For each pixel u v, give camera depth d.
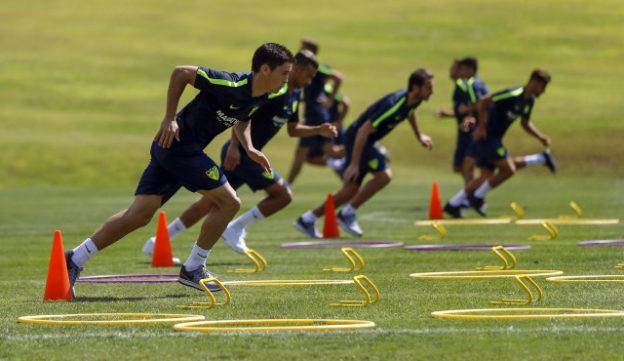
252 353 18.81
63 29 167.75
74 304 25.95
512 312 23.36
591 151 103.31
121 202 73.12
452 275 30.81
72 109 130.62
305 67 35.88
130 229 27.52
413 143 111.75
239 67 148.88
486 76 141.38
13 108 130.00
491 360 18.03
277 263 35.97
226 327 21.52
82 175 99.25
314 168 105.38
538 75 54.38
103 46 159.88
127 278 31.16
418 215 59.38
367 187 46.28
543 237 43.72
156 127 121.62
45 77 144.75
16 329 21.73
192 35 165.00
